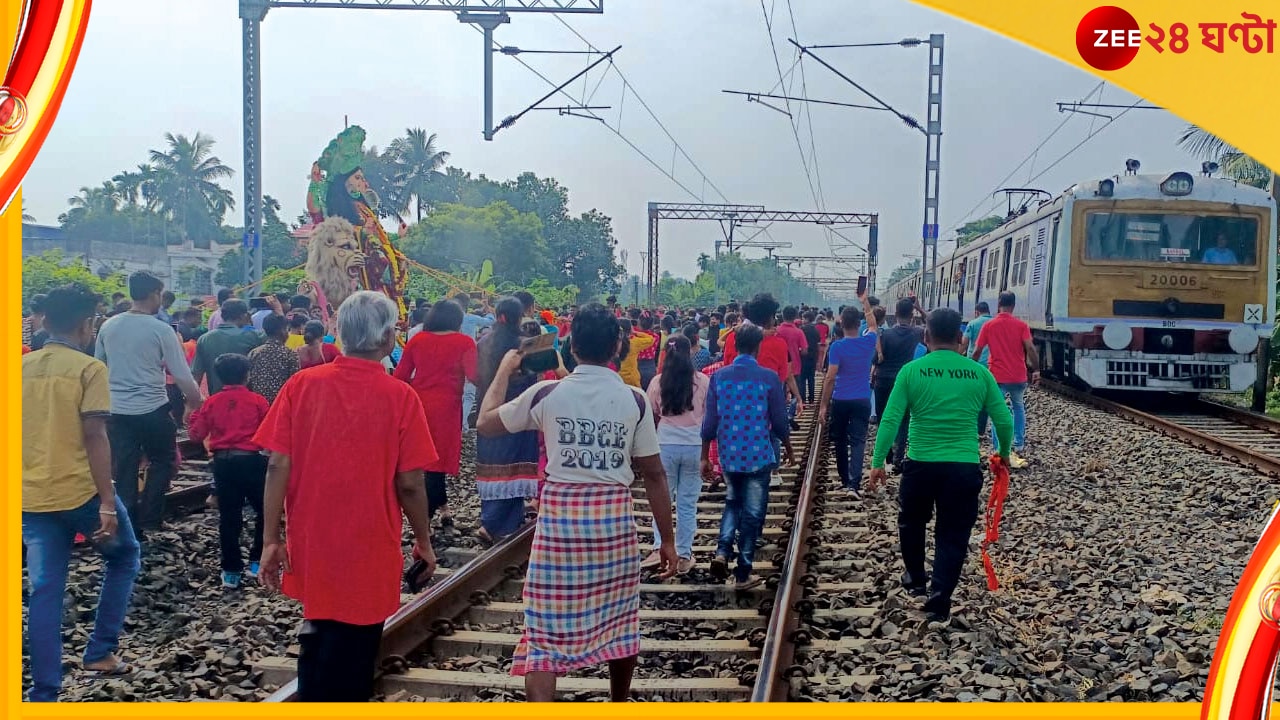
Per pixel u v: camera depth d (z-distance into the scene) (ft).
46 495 13.28
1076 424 41.16
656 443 12.32
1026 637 17.03
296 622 17.94
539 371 19.08
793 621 17.46
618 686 12.42
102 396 13.57
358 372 11.18
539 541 11.79
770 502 28.89
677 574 20.74
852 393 28.43
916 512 18.08
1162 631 17.06
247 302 45.52
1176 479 30.40
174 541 22.36
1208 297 44.09
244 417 19.74
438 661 16.08
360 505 10.92
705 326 51.60
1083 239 44.47
